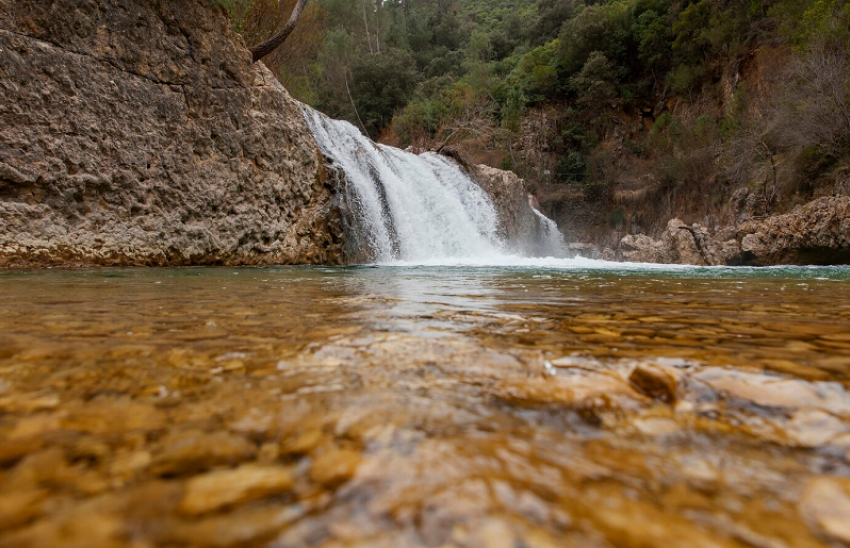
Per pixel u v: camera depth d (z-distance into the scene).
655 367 0.94
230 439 0.66
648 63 27.45
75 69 6.56
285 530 0.43
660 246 20.03
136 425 0.70
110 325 1.63
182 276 5.03
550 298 2.79
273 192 9.23
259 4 12.14
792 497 0.52
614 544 0.42
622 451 0.64
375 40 38.31
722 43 23.31
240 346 1.28
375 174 12.74
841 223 13.19
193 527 0.44
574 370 1.03
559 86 29.64
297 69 18.09
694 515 0.48
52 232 6.26
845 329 1.61
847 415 0.77
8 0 6.00
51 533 0.42
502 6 55.03
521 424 0.73
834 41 15.35
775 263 15.12
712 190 21.34
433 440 0.66
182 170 7.81
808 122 15.22
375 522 0.45
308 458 0.60
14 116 6.00
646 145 25.75
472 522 0.45
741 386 0.90
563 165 27.59
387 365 1.08
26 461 0.58
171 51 7.74
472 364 1.09
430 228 14.32
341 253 10.43
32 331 1.49
